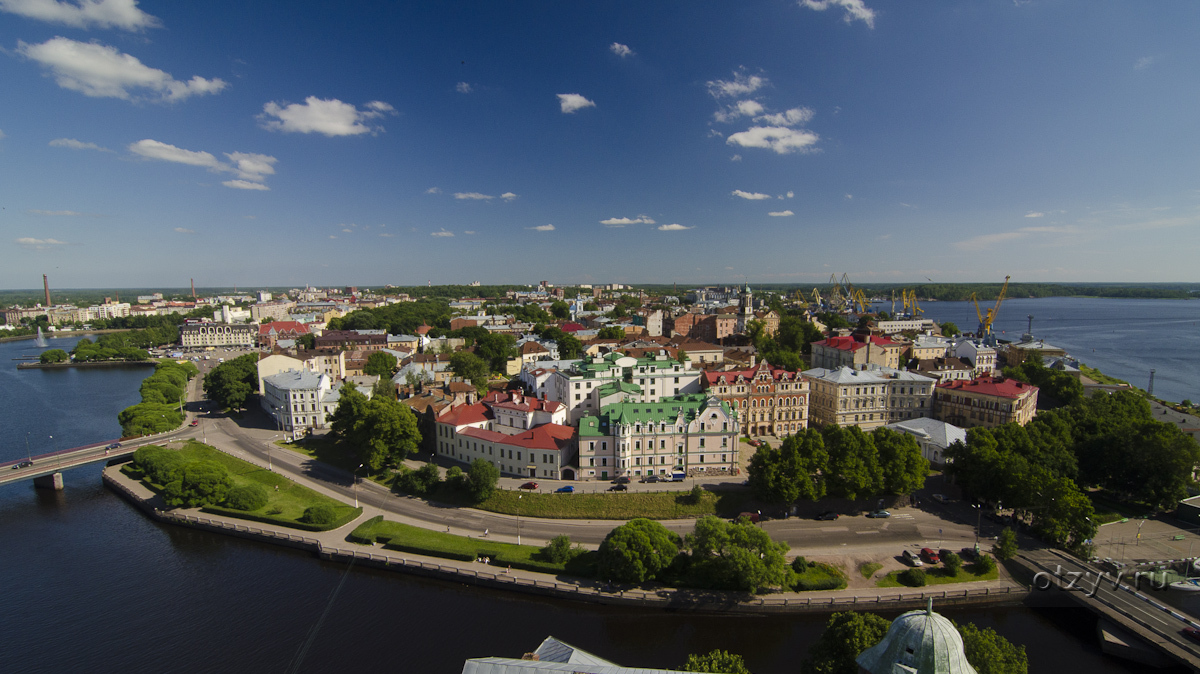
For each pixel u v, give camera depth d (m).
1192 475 140.88
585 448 154.12
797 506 140.25
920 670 47.91
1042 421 161.62
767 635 102.94
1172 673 91.56
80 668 94.12
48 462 172.12
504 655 96.62
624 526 115.19
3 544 136.75
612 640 101.06
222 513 147.38
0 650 98.69
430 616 107.00
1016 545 121.88
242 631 102.69
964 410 187.88
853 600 108.31
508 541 129.75
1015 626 104.69
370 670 92.31
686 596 109.62
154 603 111.62
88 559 129.12
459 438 173.62
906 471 139.38
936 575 115.25
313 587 117.19
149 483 166.62
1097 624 102.62
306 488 160.25
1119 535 129.38
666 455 156.12
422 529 135.75
